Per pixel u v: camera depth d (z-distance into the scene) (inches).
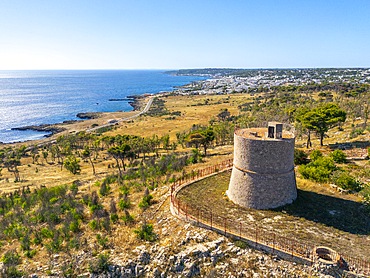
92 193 1870.1
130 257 1147.9
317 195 1496.1
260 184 1350.9
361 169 1802.4
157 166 2357.3
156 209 1498.5
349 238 1115.3
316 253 1011.3
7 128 7042.3
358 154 2098.9
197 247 1114.1
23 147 4456.2
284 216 1279.5
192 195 1510.8
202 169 2027.6
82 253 1225.4
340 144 2396.7
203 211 1336.1
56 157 4207.7
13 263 1211.2
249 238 1112.2
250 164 1363.2
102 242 1259.8
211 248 1099.9
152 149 3882.9
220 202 1428.4
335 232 1155.9
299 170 1785.2
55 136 5915.4
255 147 1342.3
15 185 2842.0
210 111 7687.0
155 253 1146.7
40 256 1259.8
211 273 1024.2
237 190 1408.7
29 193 2315.5
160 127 5974.4
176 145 4055.1
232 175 1464.1
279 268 1004.6
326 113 2369.6
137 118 7436.0
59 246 1306.6
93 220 1449.3
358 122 3304.6
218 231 1176.2
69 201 1833.2
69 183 2647.6
